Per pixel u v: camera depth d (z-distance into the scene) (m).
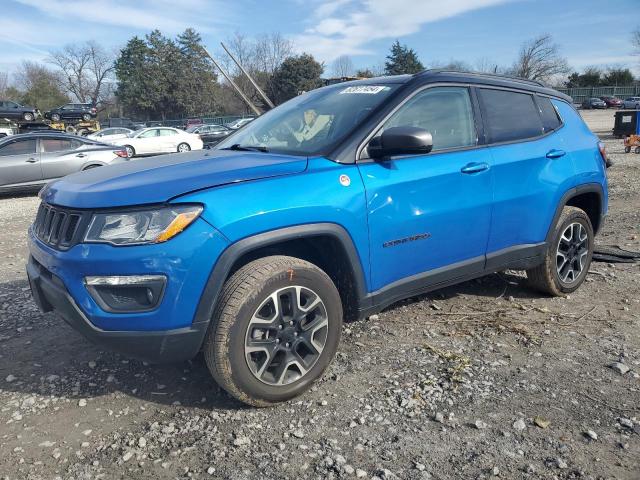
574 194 4.41
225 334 2.71
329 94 3.97
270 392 2.89
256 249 2.98
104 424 2.85
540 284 4.48
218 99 68.31
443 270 3.60
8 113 42.31
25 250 6.98
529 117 4.22
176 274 2.59
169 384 3.25
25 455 2.60
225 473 2.43
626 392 3.07
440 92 3.67
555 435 2.68
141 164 3.35
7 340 3.94
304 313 2.95
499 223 3.86
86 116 45.22
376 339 3.77
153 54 65.50
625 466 2.45
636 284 4.89
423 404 2.96
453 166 3.55
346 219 3.03
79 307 2.68
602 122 34.16
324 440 2.66
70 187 3.04
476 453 2.55
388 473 2.40
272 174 2.89
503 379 3.22
